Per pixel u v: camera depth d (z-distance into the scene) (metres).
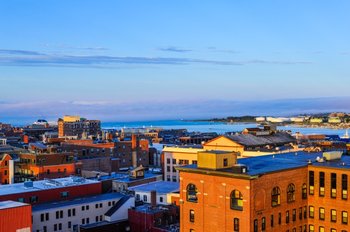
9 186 134.38
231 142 173.75
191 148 182.75
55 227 120.69
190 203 92.94
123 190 147.25
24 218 103.94
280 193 91.12
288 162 101.38
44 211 118.56
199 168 91.56
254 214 84.81
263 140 187.25
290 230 93.75
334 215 94.75
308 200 98.31
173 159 184.12
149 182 153.75
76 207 124.88
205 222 90.44
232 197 86.50
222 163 90.44
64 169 177.88
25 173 177.50
